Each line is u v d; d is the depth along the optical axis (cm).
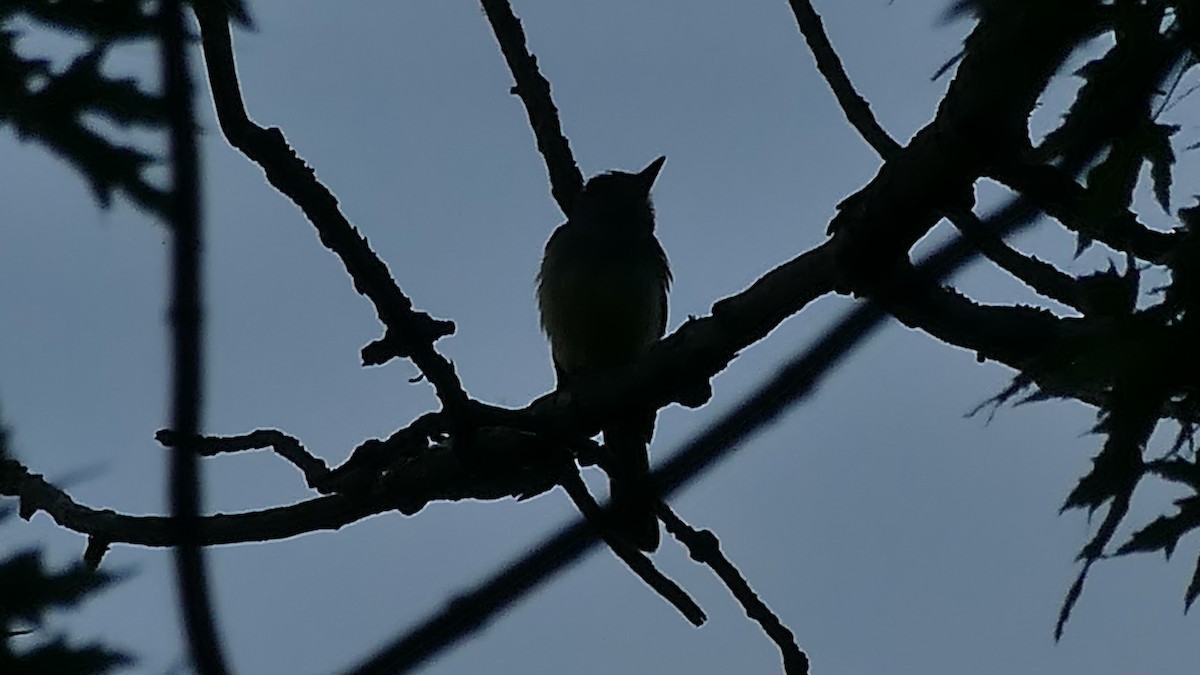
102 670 662
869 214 652
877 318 714
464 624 724
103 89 714
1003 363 659
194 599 733
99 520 758
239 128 683
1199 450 513
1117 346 511
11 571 660
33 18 704
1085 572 524
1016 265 696
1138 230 534
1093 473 523
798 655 777
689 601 765
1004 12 546
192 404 762
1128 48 521
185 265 743
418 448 777
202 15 677
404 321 726
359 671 719
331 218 701
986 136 585
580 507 757
